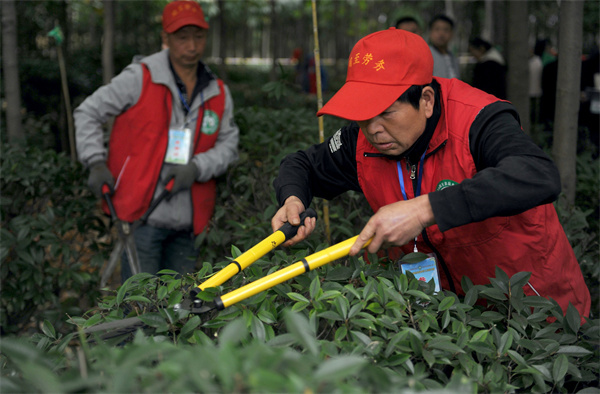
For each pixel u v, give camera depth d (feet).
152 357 3.35
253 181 10.09
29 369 2.48
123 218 9.38
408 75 4.96
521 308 4.64
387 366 3.91
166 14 9.31
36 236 10.57
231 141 10.09
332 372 2.49
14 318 10.80
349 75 5.27
